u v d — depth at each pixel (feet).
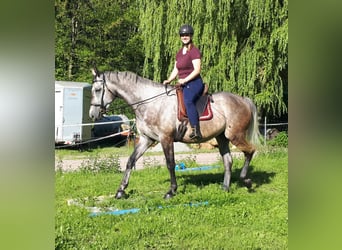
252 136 25.88
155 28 58.95
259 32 54.39
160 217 19.98
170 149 23.80
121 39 88.79
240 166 36.32
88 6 86.43
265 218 19.90
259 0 52.24
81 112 58.65
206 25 54.70
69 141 57.26
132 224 18.85
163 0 59.06
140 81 23.95
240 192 25.90
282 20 53.31
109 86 23.89
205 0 54.29
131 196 24.89
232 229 18.58
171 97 23.73
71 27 85.81
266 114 60.64
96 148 59.31
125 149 57.11
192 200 23.25
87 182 29.99
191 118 23.16
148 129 23.93
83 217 20.07
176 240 17.13
